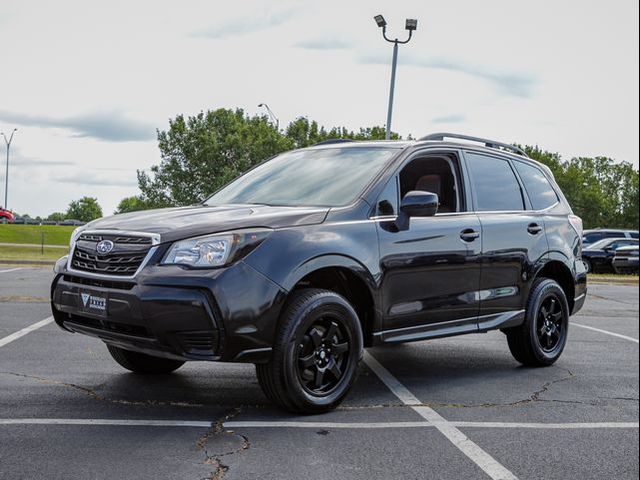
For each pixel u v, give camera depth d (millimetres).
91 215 169625
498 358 6996
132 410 4559
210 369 5941
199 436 4020
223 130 52188
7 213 71938
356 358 4730
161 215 4672
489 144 6516
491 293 5875
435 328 5391
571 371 6422
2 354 6344
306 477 3408
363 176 5215
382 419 4520
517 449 3982
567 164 108875
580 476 3566
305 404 4469
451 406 4934
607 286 20281
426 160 5715
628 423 4629
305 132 59000
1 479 3262
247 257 4230
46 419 4273
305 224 4578
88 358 6285
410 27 21938
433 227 5387
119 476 3342
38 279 14539
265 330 4234
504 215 6160
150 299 4090
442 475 3506
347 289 4988
